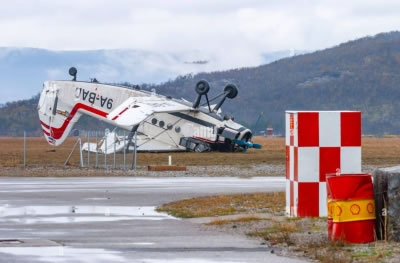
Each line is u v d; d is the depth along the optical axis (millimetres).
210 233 30266
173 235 29672
